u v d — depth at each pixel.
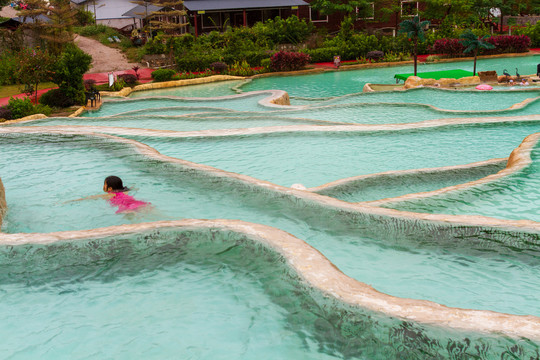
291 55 35.91
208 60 36.75
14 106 21.83
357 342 4.00
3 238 5.71
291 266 4.80
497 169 9.52
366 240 6.20
